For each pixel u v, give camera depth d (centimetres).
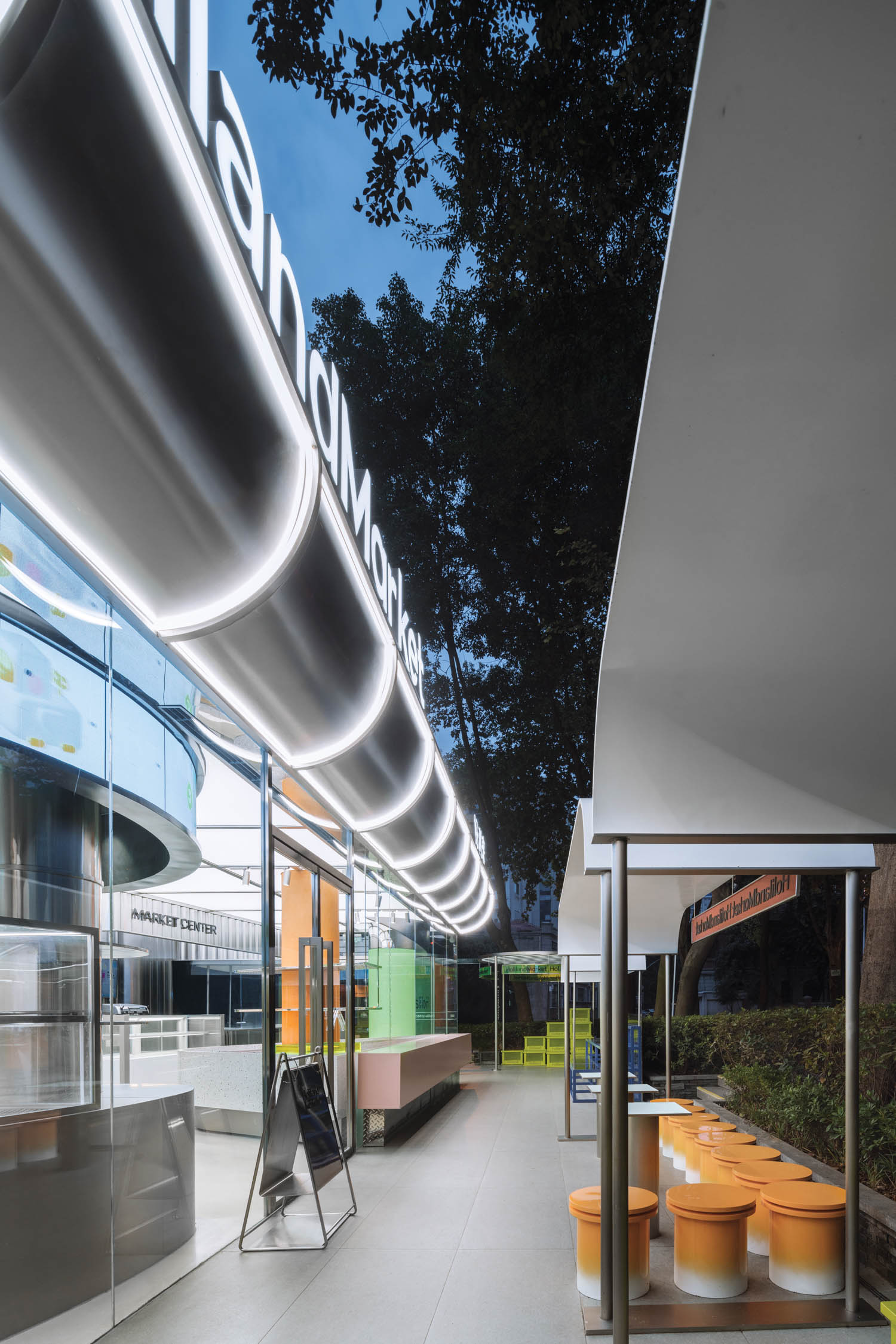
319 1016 863
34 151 222
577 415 2016
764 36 165
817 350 223
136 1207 545
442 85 995
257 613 459
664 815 390
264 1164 679
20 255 241
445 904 1631
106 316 269
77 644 503
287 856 830
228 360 322
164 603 438
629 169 1099
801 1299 527
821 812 388
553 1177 898
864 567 298
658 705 366
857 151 181
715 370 229
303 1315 510
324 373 469
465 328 2628
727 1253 538
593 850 614
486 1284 565
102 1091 511
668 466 260
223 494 368
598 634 2362
